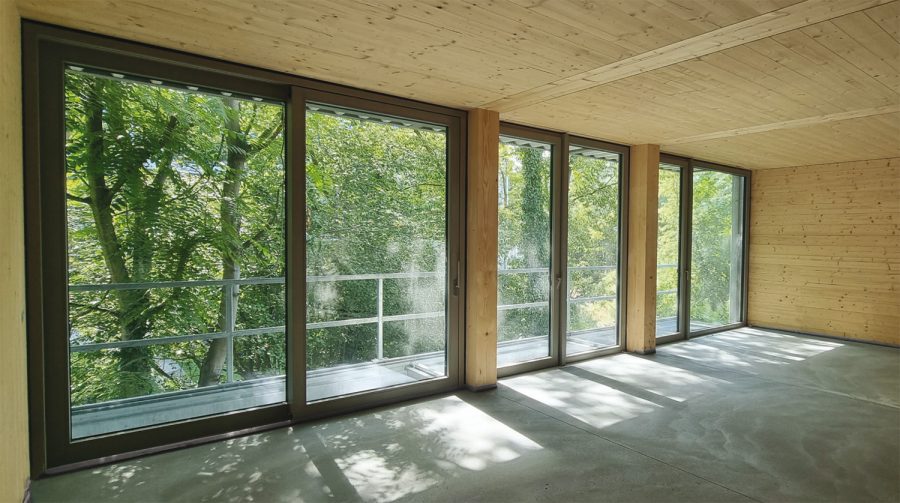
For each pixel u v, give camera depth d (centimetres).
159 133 313
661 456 283
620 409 363
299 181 329
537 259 480
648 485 249
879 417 352
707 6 223
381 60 297
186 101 324
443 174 407
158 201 312
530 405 371
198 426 299
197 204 326
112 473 256
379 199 377
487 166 407
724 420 343
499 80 333
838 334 658
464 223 414
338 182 358
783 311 711
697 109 403
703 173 676
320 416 341
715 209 701
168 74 286
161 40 268
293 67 311
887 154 600
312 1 220
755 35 255
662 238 614
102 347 292
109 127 294
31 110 245
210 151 332
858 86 341
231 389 332
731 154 611
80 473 256
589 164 526
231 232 334
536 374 459
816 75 319
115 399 298
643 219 540
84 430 286
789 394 405
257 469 263
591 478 256
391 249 383
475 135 406
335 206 357
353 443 298
